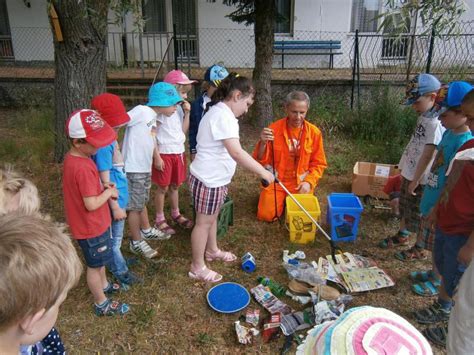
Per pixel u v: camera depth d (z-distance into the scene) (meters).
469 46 8.92
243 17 7.02
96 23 4.20
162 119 3.53
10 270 0.84
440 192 2.71
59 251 0.94
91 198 2.31
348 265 3.31
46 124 7.03
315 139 4.06
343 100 8.42
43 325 0.96
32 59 11.38
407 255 3.45
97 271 2.60
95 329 2.65
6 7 11.10
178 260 3.43
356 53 8.07
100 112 2.65
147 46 11.25
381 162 5.80
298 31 11.12
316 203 3.85
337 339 1.23
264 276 3.24
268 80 7.17
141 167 3.15
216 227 3.44
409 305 2.91
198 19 11.06
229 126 2.73
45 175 5.18
